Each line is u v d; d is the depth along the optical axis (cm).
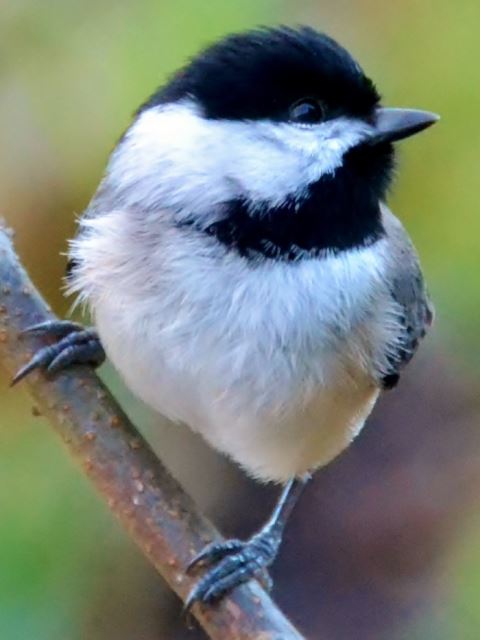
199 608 163
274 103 164
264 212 164
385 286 166
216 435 166
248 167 164
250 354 164
